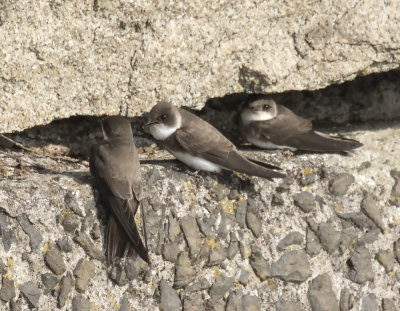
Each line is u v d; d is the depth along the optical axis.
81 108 10.41
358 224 11.28
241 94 12.28
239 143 12.17
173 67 10.60
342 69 11.30
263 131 11.61
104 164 9.81
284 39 11.00
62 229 9.57
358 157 11.57
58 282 9.51
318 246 11.01
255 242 10.68
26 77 9.97
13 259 9.25
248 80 11.03
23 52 9.86
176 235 10.23
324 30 11.06
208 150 10.51
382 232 11.41
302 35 11.03
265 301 10.70
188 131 10.55
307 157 11.27
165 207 10.23
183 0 10.34
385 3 11.20
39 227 9.41
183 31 10.49
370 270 11.28
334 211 11.20
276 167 10.51
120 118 10.40
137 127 11.70
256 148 11.90
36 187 9.50
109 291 9.81
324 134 11.71
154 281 10.09
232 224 10.58
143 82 10.55
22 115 10.09
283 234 10.83
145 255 9.31
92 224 9.74
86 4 9.98
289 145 11.55
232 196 10.62
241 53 10.87
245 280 10.58
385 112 12.71
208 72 10.82
